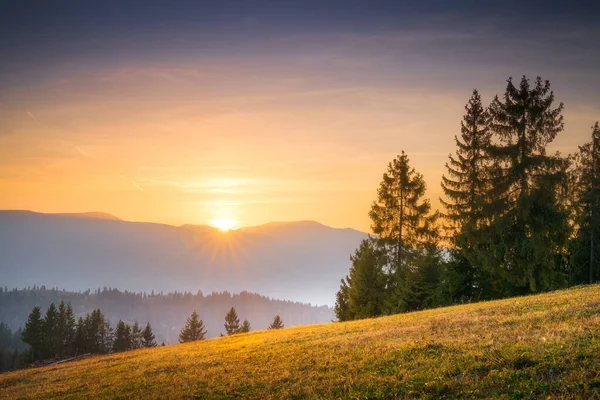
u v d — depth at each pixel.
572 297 16.98
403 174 41.09
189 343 29.05
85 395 13.84
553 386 7.34
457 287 34.00
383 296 39.41
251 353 16.78
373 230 41.66
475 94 36.78
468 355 9.83
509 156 31.27
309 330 23.66
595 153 36.41
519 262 30.39
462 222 34.06
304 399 9.44
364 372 10.38
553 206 29.92
